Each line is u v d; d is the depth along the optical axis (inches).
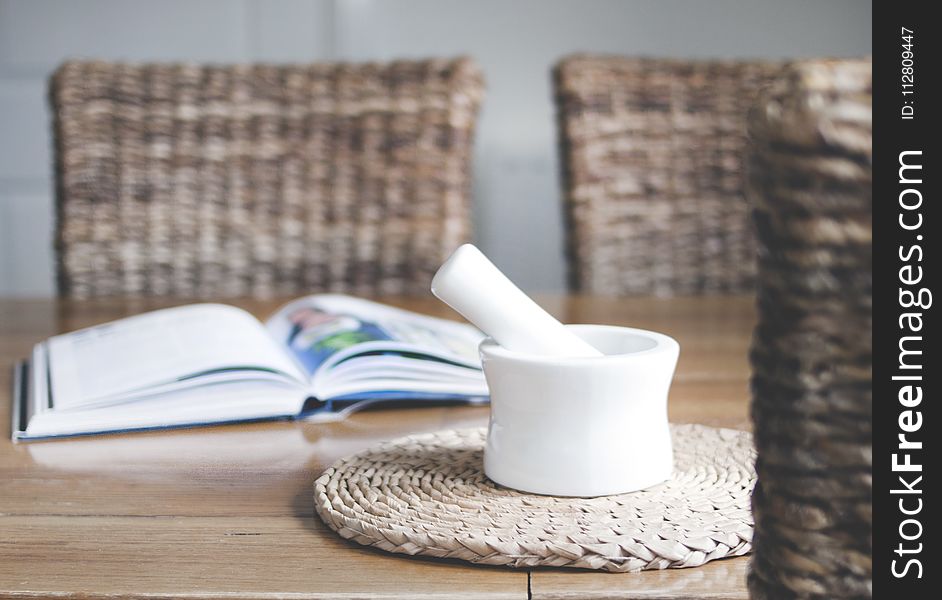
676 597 14.3
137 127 54.4
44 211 83.1
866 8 82.4
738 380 30.7
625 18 82.3
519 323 18.1
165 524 17.8
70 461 22.1
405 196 54.4
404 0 81.6
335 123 54.5
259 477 20.9
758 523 9.2
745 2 82.4
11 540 17.0
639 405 17.8
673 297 50.8
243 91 54.7
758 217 8.2
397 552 16.0
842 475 8.4
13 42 81.3
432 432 23.3
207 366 26.0
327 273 54.9
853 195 7.5
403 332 30.8
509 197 83.3
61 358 30.4
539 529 15.9
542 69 82.4
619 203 55.8
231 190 54.7
